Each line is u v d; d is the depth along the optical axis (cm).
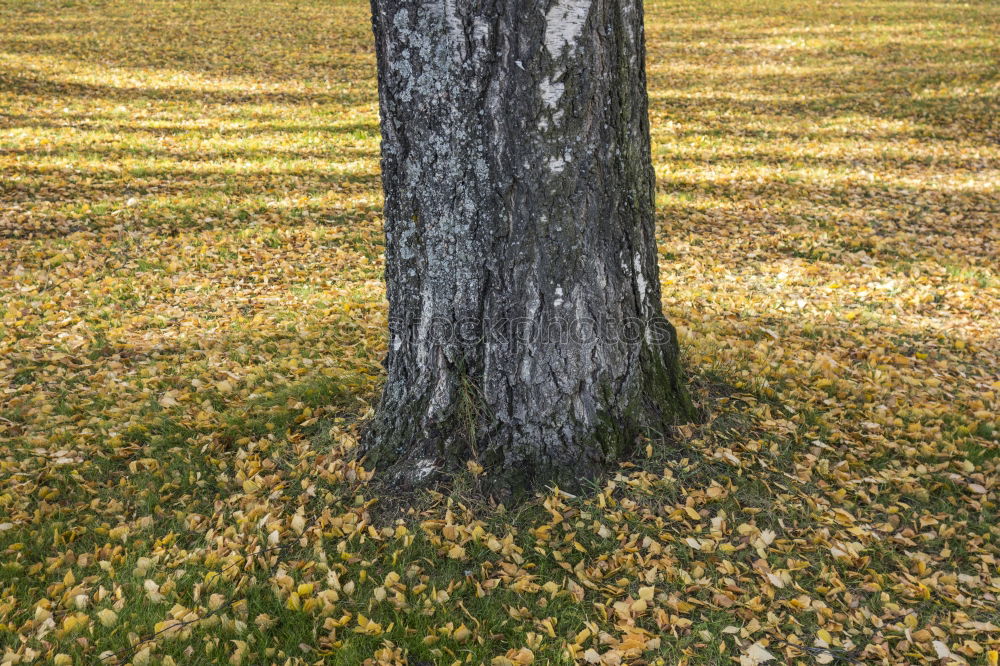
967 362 566
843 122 1369
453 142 340
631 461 385
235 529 365
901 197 997
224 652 299
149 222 855
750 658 295
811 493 387
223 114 1394
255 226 862
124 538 366
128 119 1319
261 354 561
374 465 388
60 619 320
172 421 464
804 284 721
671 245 827
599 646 304
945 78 1608
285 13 2334
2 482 410
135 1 2386
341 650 296
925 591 326
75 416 476
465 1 320
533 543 350
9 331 596
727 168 1121
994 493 395
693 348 523
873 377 520
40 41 1862
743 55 1938
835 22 2216
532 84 326
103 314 639
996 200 988
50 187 941
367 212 918
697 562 341
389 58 340
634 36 347
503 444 374
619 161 358
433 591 323
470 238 353
